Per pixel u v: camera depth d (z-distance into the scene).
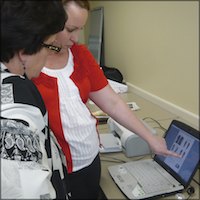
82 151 0.94
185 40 1.79
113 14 2.75
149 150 1.23
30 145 0.50
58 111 0.86
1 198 0.43
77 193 1.00
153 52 2.14
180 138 1.10
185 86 1.87
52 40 0.52
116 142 1.28
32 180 0.46
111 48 2.85
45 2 0.45
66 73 0.88
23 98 0.54
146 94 1.87
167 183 1.02
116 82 1.57
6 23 0.43
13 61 0.49
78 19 0.74
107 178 1.09
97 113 1.13
